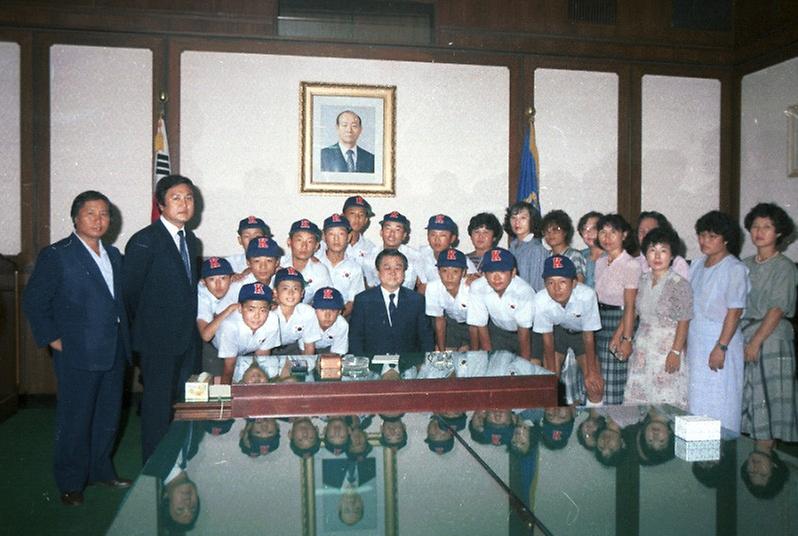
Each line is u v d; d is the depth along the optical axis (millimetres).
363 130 5605
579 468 1565
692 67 6086
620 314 3959
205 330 3619
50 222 5227
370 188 5629
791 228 3785
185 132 5379
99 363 3211
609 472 1539
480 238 4605
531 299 3830
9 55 5156
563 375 4168
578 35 5879
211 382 2551
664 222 4562
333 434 1861
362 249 5020
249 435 1848
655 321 3533
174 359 3293
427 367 2840
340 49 5570
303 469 1553
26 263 5199
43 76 5184
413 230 5707
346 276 4434
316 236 4133
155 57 5324
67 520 3059
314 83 5512
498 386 2641
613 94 5977
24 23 5152
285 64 5500
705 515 1288
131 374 5305
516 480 1479
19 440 4355
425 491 1410
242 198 5473
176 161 5359
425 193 5715
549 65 5863
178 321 3285
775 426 3775
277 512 1295
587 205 5941
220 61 5414
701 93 6113
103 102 5266
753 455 1671
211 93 5406
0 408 4770
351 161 5598
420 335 3865
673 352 3443
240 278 3963
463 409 2613
